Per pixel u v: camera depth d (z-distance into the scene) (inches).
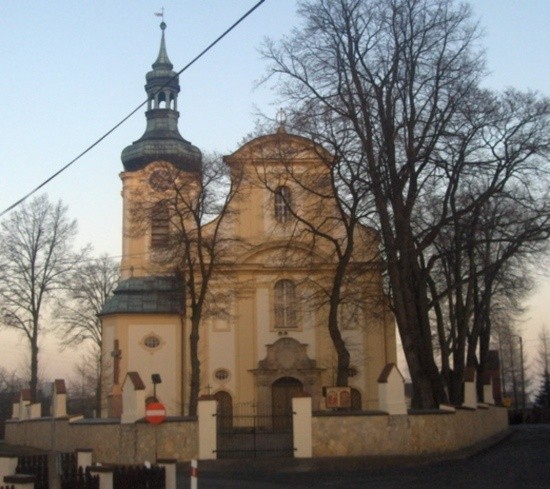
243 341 2135.8
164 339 2185.0
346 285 1708.9
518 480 1007.0
